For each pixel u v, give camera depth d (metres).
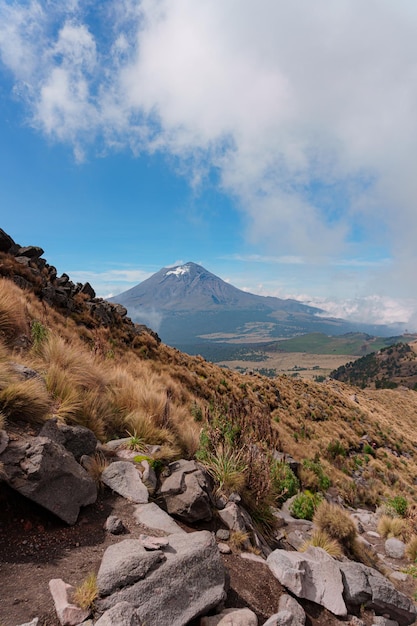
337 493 15.07
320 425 28.34
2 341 7.56
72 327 16.34
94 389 7.44
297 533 7.19
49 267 21.77
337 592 4.53
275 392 30.77
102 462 5.43
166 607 2.98
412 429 55.34
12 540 3.49
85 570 3.32
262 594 4.02
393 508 13.23
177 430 8.00
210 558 3.66
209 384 21.98
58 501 3.99
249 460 6.75
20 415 4.80
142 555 3.33
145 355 20.64
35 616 2.65
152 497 5.16
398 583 7.11
